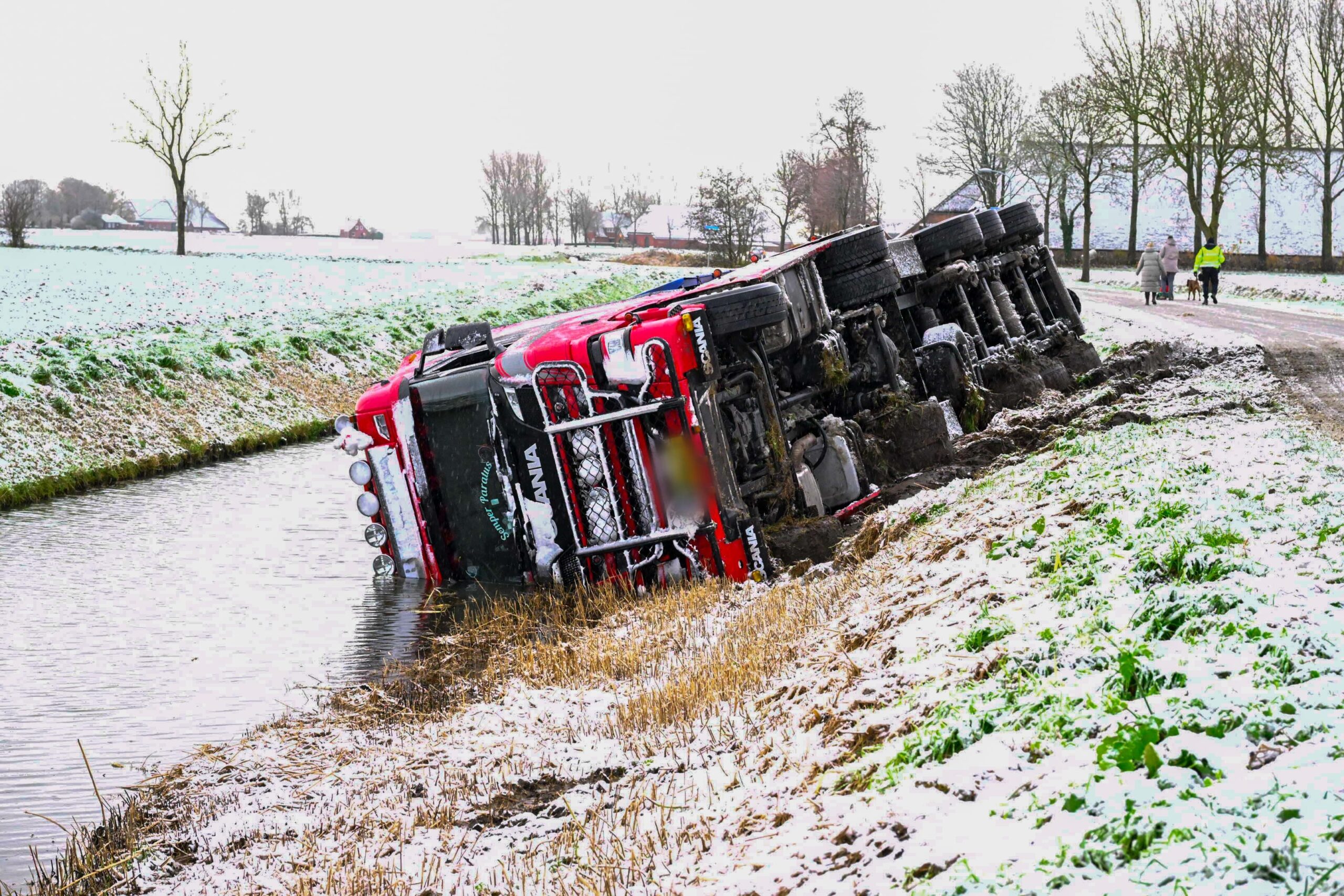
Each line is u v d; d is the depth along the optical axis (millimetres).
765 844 4500
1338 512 6133
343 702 8406
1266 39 57812
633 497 11148
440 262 74375
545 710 7820
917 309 16859
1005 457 13336
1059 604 5742
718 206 73062
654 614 9859
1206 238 56188
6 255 62719
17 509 17016
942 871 3607
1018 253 19922
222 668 9359
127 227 169500
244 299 42344
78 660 9641
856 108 67188
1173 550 5668
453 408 11672
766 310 11289
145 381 23812
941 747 4469
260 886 5453
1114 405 15102
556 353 11133
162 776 7137
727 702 7176
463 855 5562
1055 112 67125
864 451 12820
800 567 10703
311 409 27141
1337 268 69312
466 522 11812
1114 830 3402
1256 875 2992
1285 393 15102
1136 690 4418
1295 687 4023
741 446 11562
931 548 8336
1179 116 56531
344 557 13523
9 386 20484
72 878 5789
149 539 14695
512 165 160875
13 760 7492
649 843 5070
